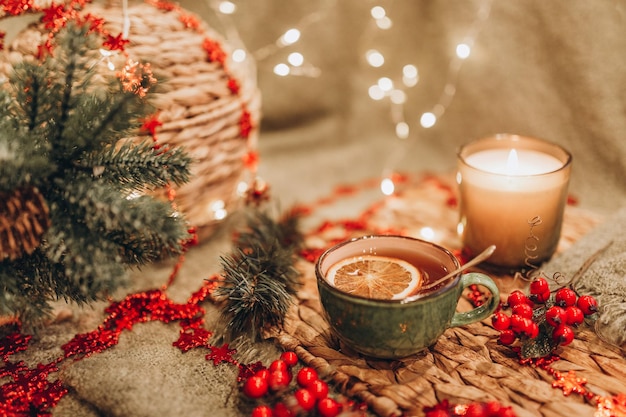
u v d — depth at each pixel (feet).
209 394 1.39
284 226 1.94
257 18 2.64
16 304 1.35
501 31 2.39
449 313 1.36
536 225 1.68
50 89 1.35
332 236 2.02
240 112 1.83
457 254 1.91
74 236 1.33
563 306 1.47
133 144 1.50
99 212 1.32
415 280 1.40
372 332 1.33
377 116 2.81
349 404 1.35
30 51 1.60
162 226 1.34
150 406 1.33
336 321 1.37
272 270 1.64
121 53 1.60
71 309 1.68
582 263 1.69
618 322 1.47
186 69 1.71
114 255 1.35
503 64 2.42
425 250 1.49
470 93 2.54
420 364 1.43
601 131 2.25
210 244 2.00
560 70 2.29
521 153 1.86
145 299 1.70
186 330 1.61
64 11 1.60
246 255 1.66
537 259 1.73
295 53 2.46
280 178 2.49
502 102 2.46
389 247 1.53
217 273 1.85
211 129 1.74
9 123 1.33
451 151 2.64
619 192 2.25
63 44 1.32
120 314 1.65
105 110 1.37
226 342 1.54
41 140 1.34
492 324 1.45
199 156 1.72
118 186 1.42
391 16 2.66
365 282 1.40
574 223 2.03
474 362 1.44
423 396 1.35
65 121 1.35
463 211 1.77
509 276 1.75
